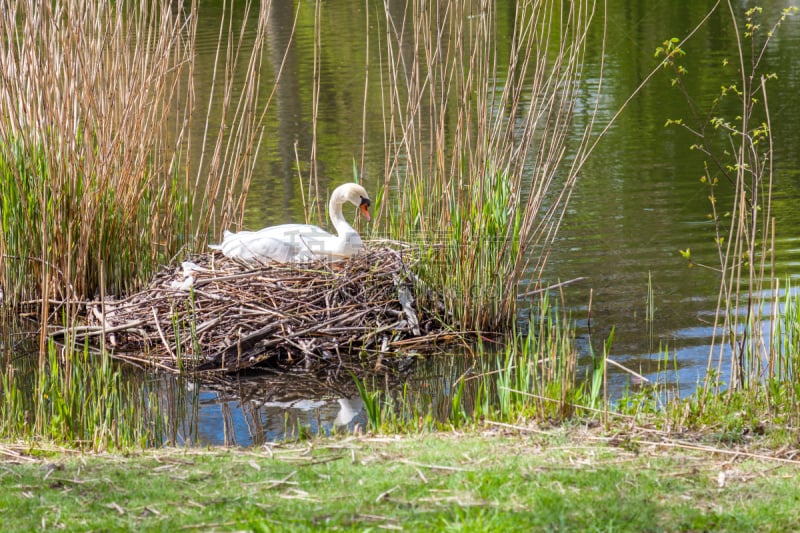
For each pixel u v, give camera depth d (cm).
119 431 1005
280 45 3594
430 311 1370
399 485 715
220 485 741
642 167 2120
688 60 3231
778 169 2058
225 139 2486
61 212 1467
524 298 1446
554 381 984
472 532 611
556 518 643
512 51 1335
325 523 648
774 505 669
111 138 1488
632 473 734
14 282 1516
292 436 1025
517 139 2245
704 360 1171
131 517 677
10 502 712
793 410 887
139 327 1327
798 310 994
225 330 1295
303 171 2175
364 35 3709
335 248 1372
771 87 2784
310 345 1285
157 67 1494
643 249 1620
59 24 1431
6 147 1480
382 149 2320
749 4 4191
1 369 1283
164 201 1565
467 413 1093
